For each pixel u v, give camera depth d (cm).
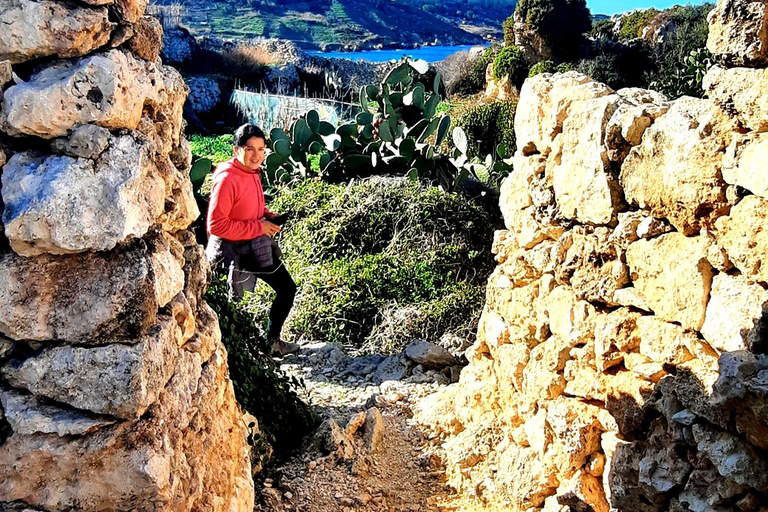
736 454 227
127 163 186
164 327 205
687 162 249
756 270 231
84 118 182
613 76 1942
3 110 179
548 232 334
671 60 1842
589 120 296
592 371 306
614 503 287
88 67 181
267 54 2511
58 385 188
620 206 289
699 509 241
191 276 247
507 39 2295
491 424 385
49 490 192
